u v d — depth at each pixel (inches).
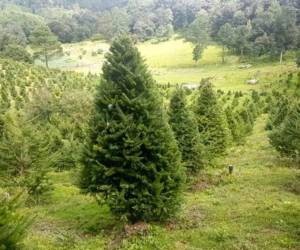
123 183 720.3
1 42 5251.0
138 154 715.4
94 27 7460.6
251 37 5383.9
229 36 5403.5
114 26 7022.6
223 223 751.7
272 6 5856.3
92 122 752.3
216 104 1371.8
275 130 1346.0
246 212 805.2
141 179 716.7
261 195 945.5
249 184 1071.0
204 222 768.9
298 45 4965.6
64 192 1134.4
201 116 1353.3
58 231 774.5
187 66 5265.8
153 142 733.9
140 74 749.9
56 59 5846.5
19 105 2378.2
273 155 1493.6
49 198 1060.5
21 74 3152.1
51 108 2006.6
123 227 737.0
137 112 740.0
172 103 1093.1
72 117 1971.0
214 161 1339.8
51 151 1321.4
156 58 5797.2
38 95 2100.1
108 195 743.1
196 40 6240.2
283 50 4835.1
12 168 981.2
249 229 703.1
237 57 5378.9
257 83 3836.1
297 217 751.1
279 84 3577.8
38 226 807.7
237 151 1662.2
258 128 2277.3
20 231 399.9
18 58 4650.6
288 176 1136.8
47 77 3297.2
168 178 730.8
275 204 848.3
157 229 709.9
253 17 6200.8
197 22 6432.1
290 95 3034.0
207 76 4461.1
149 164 730.2
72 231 783.1
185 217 796.0
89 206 956.0
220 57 5506.9
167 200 731.4
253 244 635.5
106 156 715.4
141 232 697.6
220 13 6550.2
